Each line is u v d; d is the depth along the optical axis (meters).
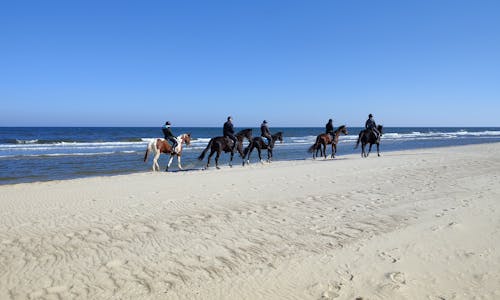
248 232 7.38
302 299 4.75
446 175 13.85
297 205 9.55
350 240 6.79
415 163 18.06
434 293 4.77
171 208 9.36
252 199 10.32
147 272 5.58
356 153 29.75
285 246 6.57
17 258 6.12
